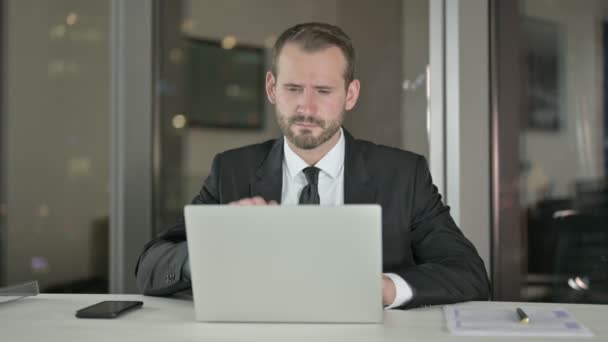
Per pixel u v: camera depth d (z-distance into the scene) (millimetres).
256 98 3238
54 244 3361
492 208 3105
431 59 3094
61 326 1403
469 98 3059
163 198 3256
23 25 3361
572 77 3088
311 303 1392
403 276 1602
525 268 3104
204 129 3246
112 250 3271
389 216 1980
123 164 3246
